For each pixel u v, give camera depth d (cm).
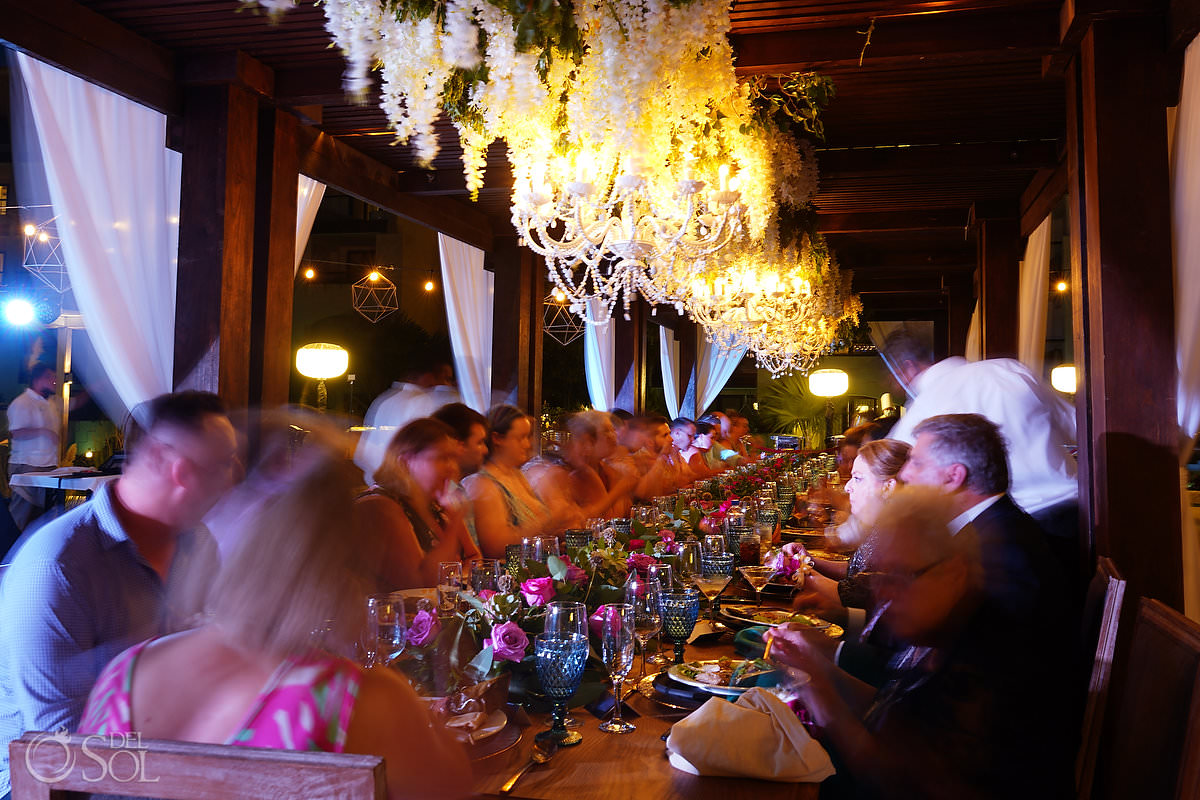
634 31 293
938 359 1360
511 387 784
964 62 378
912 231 800
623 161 331
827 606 290
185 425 194
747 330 679
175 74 419
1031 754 173
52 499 654
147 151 441
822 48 378
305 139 505
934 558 179
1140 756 177
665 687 198
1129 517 322
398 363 1450
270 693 111
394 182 614
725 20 296
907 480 212
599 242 395
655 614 211
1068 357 1012
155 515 197
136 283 436
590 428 530
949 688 178
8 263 1034
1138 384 325
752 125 380
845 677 212
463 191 615
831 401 1451
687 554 279
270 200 456
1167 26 327
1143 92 331
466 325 810
